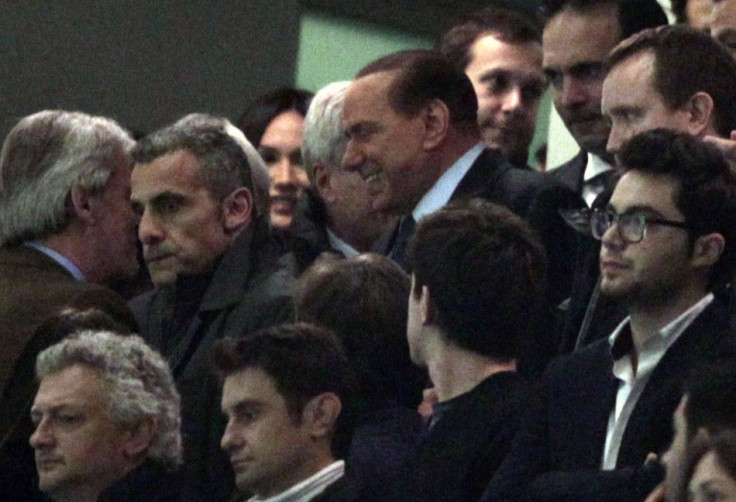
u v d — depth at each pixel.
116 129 13.10
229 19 18.64
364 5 19.11
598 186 13.05
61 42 18.45
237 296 12.16
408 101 12.52
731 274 10.14
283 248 13.54
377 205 12.67
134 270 13.13
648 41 11.38
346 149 12.77
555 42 12.96
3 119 18.34
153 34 18.55
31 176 12.88
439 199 12.54
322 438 10.72
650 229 10.05
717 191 10.06
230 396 10.77
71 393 11.72
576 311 11.59
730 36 12.22
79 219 12.88
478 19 14.66
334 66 19.06
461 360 10.46
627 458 9.84
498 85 14.41
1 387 12.16
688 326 10.03
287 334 10.79
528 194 12.38
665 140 10.18
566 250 12.25
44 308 12.34
